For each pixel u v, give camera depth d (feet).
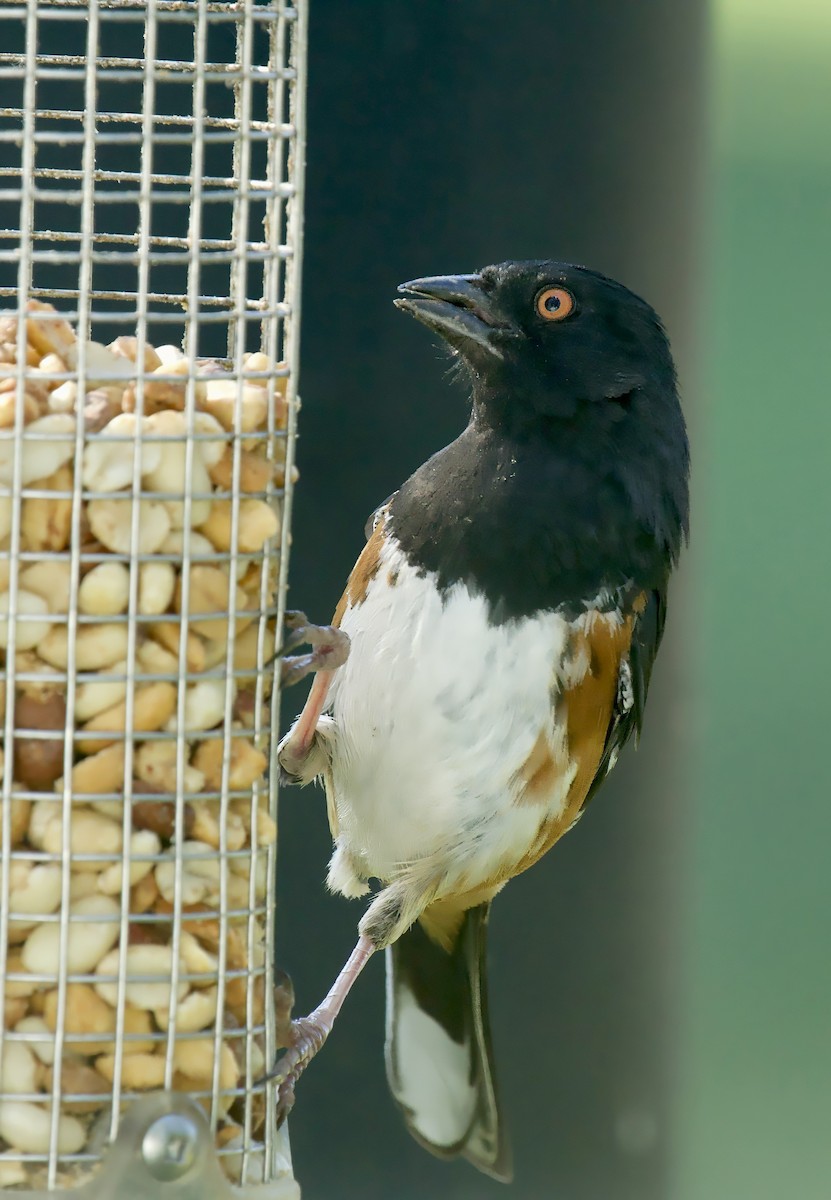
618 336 25.63
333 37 33.32
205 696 17.92
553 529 24.84
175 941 17.60
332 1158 35.17
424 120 33.88
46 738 17.39
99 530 17.39
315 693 23.63
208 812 18.02
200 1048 17.87
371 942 25.57
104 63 20.56
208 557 17.90
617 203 35.19
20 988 17.48
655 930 37.42
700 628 39.40
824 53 47.55
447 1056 30.01
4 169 20.77
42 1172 17.43
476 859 25.63
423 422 34.04
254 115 27.81
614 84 34.83
